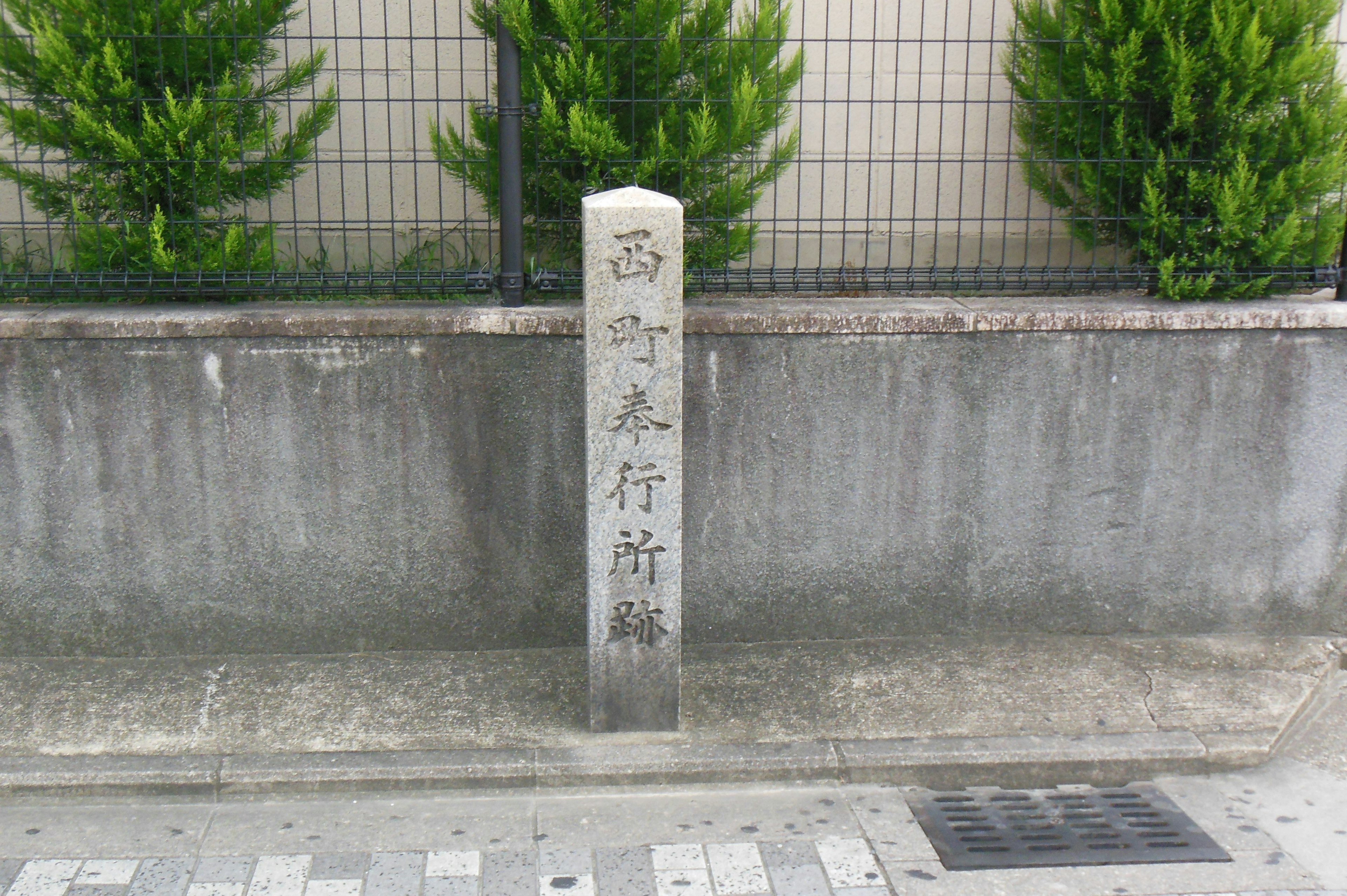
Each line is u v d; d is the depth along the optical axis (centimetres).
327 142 470
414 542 415
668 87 423
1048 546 434
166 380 394
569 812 342
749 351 407
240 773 346
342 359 396
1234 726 381
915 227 488
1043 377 416
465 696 391
